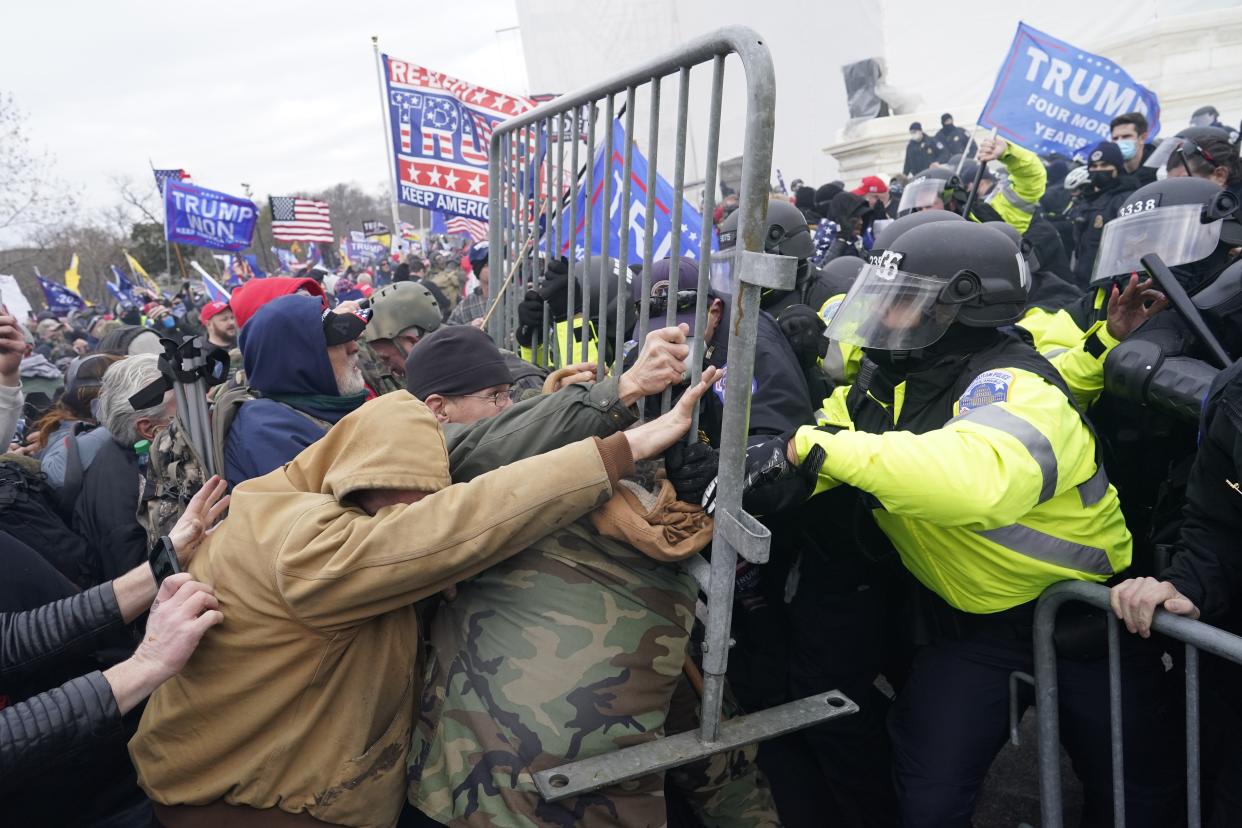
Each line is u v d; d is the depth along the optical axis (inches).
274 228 567.8
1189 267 92.2
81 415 137.1
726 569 59.2
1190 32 403.9
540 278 103.0
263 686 58.9
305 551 55.3
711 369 60.2
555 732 58.4
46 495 109.0
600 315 71.3
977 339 76.5
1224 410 65.7
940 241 74.0
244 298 129.3
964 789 80.6
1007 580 75.6
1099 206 210.1
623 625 61.5
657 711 62.6
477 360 78.3
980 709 80.7
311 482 64.0
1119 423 93.7
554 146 100.3
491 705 59.8
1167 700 80.4
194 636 57.1
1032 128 208.2
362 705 60.4
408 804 67.6
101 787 78.0
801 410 82.4
